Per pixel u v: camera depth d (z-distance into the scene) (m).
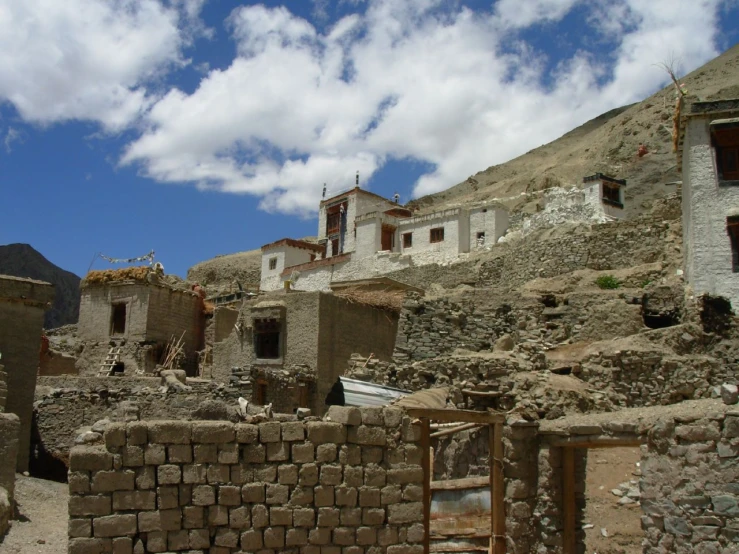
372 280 35.88
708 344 22.23
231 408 13.34
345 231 67.75
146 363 36.94
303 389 26.27
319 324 27.67
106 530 10.52
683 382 19.34
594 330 23.83
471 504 14.96
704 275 25.88
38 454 22.36
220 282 82.44
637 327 23.56
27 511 15.82
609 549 14.12
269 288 67.25
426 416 13.01
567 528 14.02
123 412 21.66
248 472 11.38
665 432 11.88
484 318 24.50
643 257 38.75
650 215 40.31
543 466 14.10
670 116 78.75
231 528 11.11
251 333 29.80
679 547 11.38
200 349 40.06
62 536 14.23
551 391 17.80
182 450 11.05
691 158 27.31
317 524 11.65
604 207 49.88
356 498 11.99
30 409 21.45
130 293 38.28
